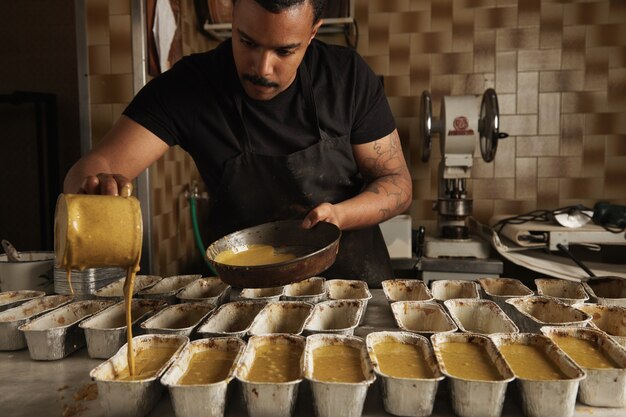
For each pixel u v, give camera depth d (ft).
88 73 7.81
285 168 5.68
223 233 6.17
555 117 10.23
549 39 10.08
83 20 7.74
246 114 5.56
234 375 3.35
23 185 12.09
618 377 3.34
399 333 4.20
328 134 5.70
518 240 8.14
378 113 5.91
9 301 5.30
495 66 10.27
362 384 3.19
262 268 3.77
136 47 7.66
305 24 4.14
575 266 8.07
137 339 4.05
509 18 10.14
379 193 5.47
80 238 3.34
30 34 11.81
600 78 10.02
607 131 10.11
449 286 5.82
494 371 3.67
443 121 8.55
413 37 10.43
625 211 8.14
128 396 3.23
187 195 9.81
